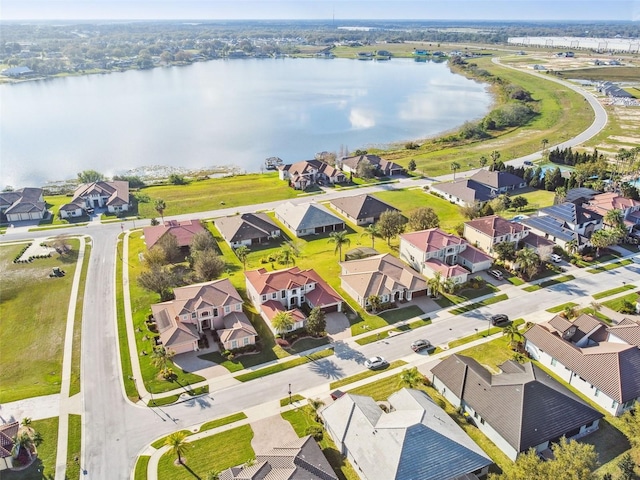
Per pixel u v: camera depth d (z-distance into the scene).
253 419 58.88
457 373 61.88
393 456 48.69
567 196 123.44
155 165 179.62
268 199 138.25
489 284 89.81
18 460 52.97
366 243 108.94
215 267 89.44
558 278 91.62
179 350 70.94
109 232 115.62
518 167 159.38
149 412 60.25
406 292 84.38
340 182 152.62
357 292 83.12
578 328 72.38
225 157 189.38
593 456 45.53
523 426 53.06
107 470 52.06
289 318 72.69
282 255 100.44
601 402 60.50
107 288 89.62
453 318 79.56
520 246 102.19
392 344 73.19
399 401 58.03
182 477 51.00
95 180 154.12
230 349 71.25
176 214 127.06
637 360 62.44
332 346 72.81
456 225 114.44
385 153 187.62
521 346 71.81
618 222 105.06
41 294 87.88
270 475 47.38
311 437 53.09
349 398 57.22
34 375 67.19
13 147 199.88
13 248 106.38
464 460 49.84
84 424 58.28
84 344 73.62
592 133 199.62
